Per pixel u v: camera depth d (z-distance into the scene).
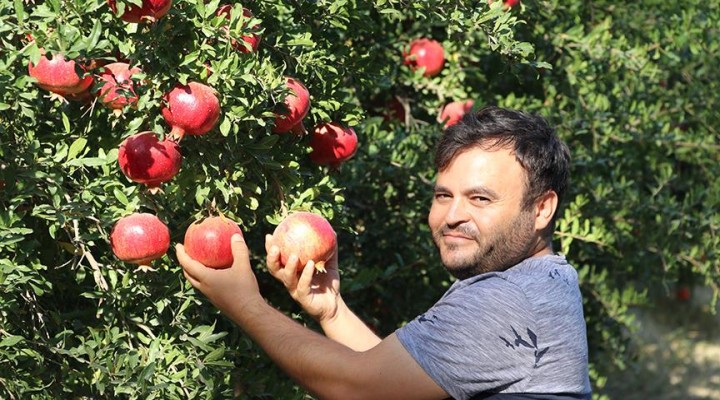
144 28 2.05
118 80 2.12
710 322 9.77
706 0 4.78
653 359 8.48
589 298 4.64
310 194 2.29
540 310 1.87
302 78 2.53
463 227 1.96
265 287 3.44
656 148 4.72
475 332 1.84
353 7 2.78
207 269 2.03
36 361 2.39
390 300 3.90
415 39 3.86
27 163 2.20
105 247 2.47
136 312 2.43
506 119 1.98
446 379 1.84
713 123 4.97
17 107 2.14
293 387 2.90
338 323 2.17
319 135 2.55
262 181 2.35
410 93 4.04
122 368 2.33
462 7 2.65
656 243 4.58
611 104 4.50
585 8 4.60
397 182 3.72
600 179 4.29
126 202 2.17
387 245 3.82
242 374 2.77
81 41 1.95
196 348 2.46
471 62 4.10
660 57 4.78
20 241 2.29
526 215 1.97
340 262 3.69
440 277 3.91
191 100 2.00
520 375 1.84
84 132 2.34
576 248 4.41
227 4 2.38
